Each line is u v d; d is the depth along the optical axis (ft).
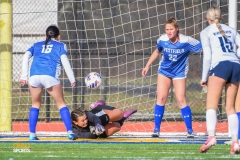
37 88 107.86
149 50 154.30
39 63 107.04
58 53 106.73
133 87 154.20
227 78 84.58
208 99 85.05
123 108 152.97
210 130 84.33
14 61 152.35
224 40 85.46
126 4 154.40
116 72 155.12
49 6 153.38
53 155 86.99
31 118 109.60
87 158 83.30
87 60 155.12
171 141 108.68
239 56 86.53
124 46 154.81
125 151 92.53
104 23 155.12
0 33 136.36
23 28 152.46
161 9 153.99
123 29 153.79
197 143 104.78
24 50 152.35
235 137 85.76
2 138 117.91
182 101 118.01
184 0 153.17
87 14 155.84
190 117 118.83
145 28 154.40
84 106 153.89
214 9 87.81
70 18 155.53
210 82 84.89
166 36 115.03
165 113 149.28
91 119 111.65
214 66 84.74
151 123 147.64
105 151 92.58
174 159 81.97
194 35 144.97
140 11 154.30
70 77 106.11
